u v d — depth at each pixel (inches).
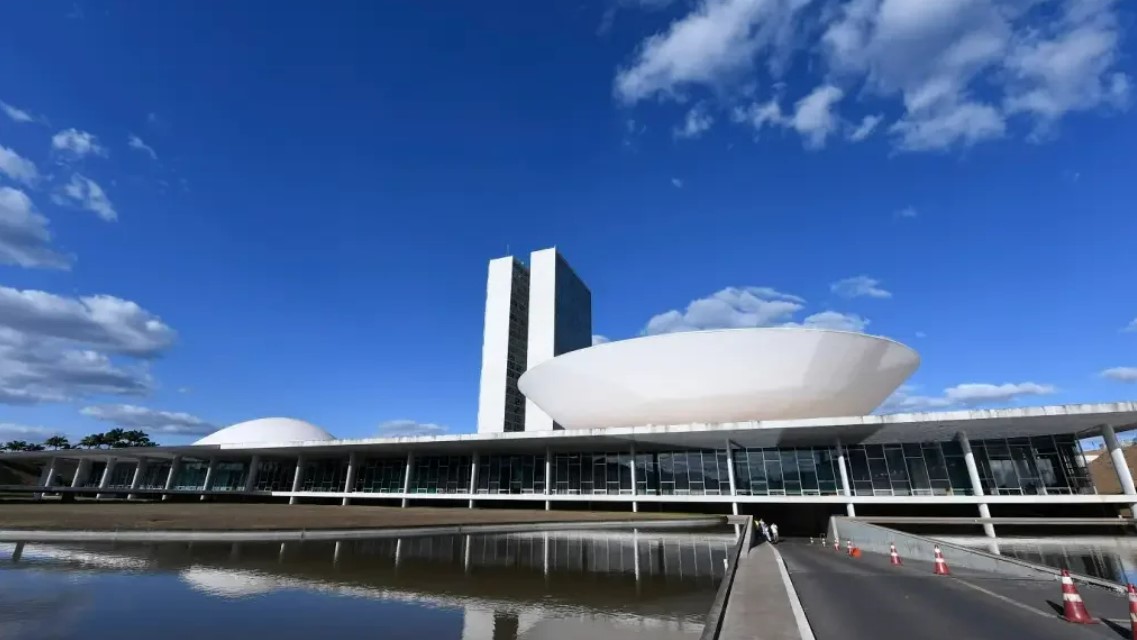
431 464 1914.4
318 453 2076.8
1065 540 1069.8
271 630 341.4
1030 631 313.1
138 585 459.5
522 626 365.7
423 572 557.9
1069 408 1173.7
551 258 3604.8
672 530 1119.6
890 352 1610.5
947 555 691.4
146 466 2596.0
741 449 1576.0
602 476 1689.2
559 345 3513.8
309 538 813.2
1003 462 1406.3
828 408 1600.6
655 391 1631.4
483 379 3479.3
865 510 1470.2
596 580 529.7
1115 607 387.5
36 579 476.7
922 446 1448.1
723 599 335.0
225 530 776.9
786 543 1144.8
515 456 1813.5
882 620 340.5
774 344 1524.4
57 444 4052.7
